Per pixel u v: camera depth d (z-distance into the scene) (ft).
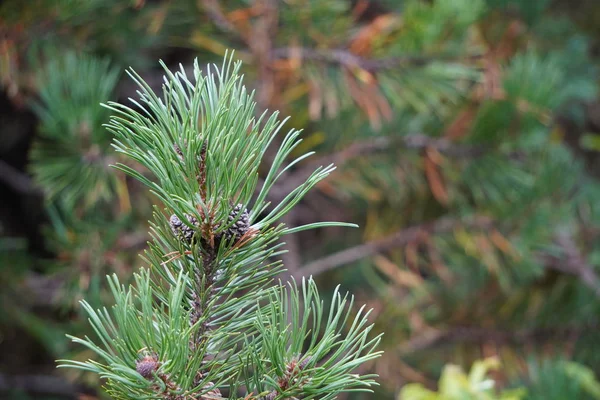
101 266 5.80
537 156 7.30
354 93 6.43
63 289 5.85
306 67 6.48
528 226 7.02
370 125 7.23
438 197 7.29
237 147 3.26
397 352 7.36
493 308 7.59
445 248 7.43
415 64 6.22
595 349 7.45
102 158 5.56
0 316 7.57
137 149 3.23
